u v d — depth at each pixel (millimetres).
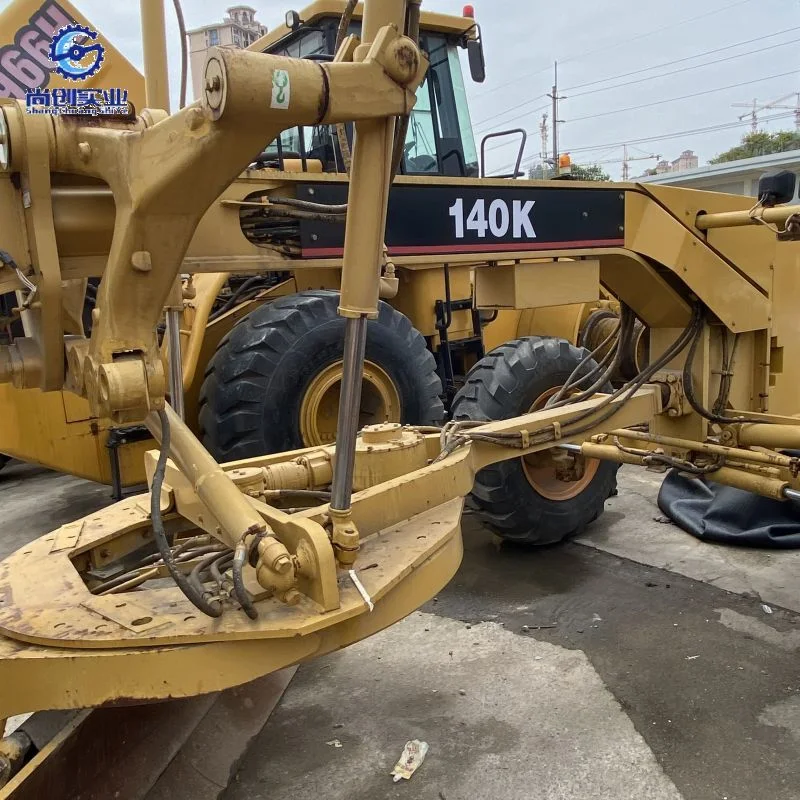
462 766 2201
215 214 2131
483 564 3686
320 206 1946
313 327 3447
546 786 2105
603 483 3857
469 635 2963
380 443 2342
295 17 3154
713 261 3113
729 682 2578
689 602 3186
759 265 3324
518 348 3594
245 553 1522
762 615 3051
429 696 2557
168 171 1288
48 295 1552
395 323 3732
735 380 3316
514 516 3564
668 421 3334
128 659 1491
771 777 2115
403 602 1804
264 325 3393
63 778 1649
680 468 3123
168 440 1576
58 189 1598
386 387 3730
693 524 3961
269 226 2254
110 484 4094
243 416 3350
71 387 1669
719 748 2240
